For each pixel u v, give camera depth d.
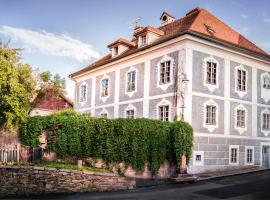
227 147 25.80
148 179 20.09
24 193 15.91
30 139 19.94
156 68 26.67
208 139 24.61
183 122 21.31
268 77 29.88
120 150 19.27
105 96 33.34
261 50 30.89
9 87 19.11
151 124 20.31
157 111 26.02
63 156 19.45
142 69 28.28
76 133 19.55
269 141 29.23
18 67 23.42
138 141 19.62
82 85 38.22
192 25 25.88
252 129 27.95
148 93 27.23
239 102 27.16
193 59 24.34
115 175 17.45
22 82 24.00
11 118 19.12
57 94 32.66
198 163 23.75
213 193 16.27
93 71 35.88
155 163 20.17
